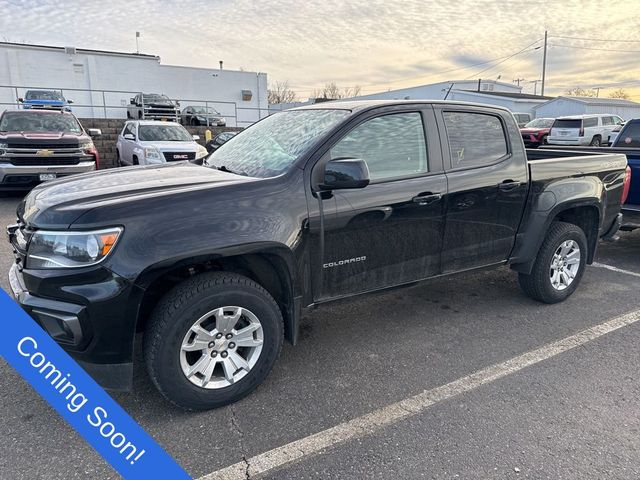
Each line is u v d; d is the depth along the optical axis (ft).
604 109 127.95
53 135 31.30
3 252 19.10
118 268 8.05
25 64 94.73
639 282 17.16
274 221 9.29
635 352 11.87
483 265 13.02
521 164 13.12
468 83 157.69
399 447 8.35
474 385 10.34
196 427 8.83
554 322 13.61
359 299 11.17
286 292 10.02
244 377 9.52
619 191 15.99
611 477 7.64
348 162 9.32
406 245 11.30
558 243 14.19
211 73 111.96
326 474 7.70
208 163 12.64
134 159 39.99
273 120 12.91
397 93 165.48
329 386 10.27
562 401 9.75
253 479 7.59
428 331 13.00
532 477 7.64
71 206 8.44
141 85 105.50
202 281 8.87
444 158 11.76
